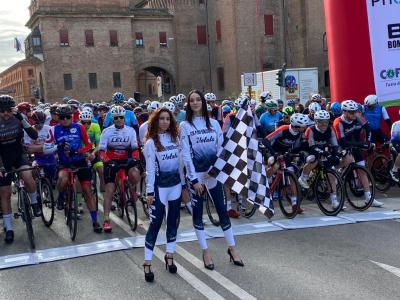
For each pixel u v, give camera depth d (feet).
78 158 23.20
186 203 19.34
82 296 15.33
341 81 34.96
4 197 22.54
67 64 151.33
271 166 24.86
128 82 158.30
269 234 21.49
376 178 30.09
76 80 152.35
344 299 13.96
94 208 23.80
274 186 25.16
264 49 157.17
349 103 25.21
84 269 17.99
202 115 17.38
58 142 22.98
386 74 33.65
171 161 16.51
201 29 167.32
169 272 17.11
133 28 161.17
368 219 23.02
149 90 209.26
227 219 17.63
